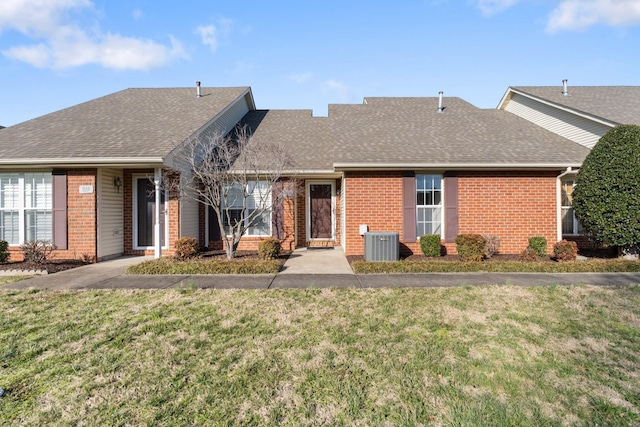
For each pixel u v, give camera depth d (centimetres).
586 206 914
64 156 912
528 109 1458
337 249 1199
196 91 1555
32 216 979
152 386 319
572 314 496
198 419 274
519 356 375
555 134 1237
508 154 1052
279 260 925
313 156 1208
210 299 576
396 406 290
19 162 908
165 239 1045
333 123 1366
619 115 1143
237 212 1181
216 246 1175
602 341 410
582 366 354
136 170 1099
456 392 309
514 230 1049
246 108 1691
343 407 289
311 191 1273
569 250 879
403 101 1644
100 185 984
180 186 1020
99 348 396
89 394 308
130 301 569
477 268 789
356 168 1025
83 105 1359
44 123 1162
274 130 1441
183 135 1053
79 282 708
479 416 276
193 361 364
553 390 313
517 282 683
